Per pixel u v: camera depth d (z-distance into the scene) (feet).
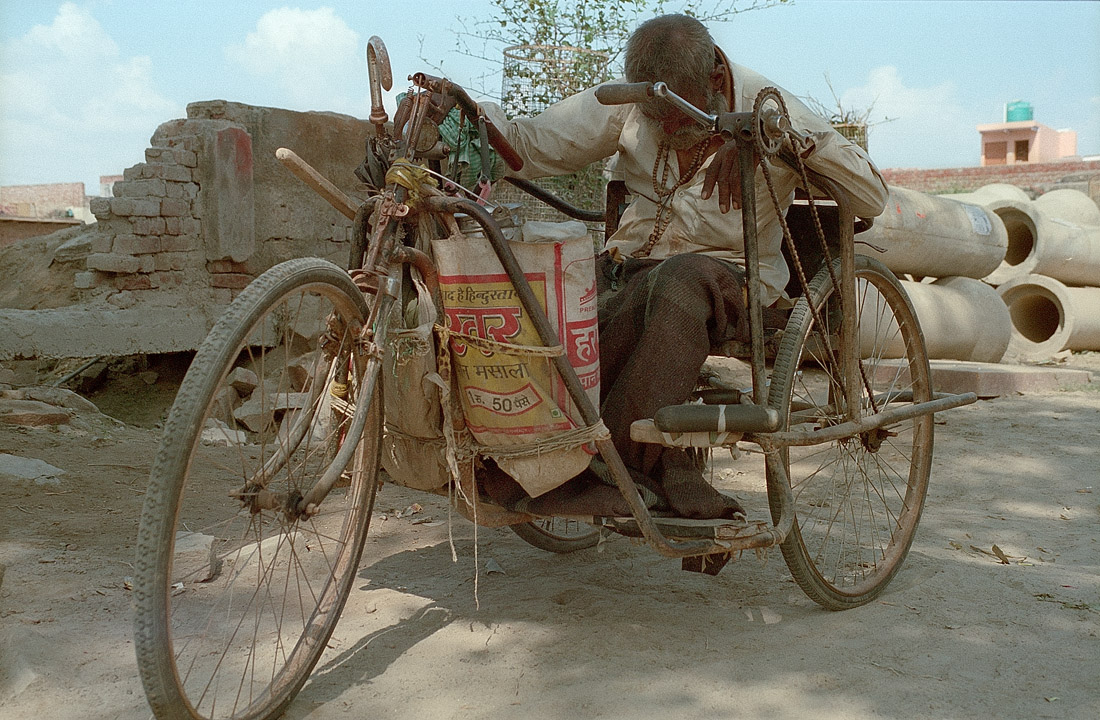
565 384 7.36
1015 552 11.67
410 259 7.22
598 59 25.55
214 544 10.29
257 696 6.97
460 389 7.57
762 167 7.77
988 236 27.30
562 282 7.36
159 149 23.80
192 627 8.38
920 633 8.65
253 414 18.72
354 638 8.27
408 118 7.73
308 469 7.76
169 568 5.63
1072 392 22.41
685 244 9.96
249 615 8.71
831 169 8.81
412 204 7.32
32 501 11.95
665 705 7.13
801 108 9.15
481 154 8.04
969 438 17.84
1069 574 10.52
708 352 8.41
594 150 10.53
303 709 6.98
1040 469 15.84
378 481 8.73
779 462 8.36
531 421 7.49
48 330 21.45
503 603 9.18
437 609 8.99
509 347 7.27
